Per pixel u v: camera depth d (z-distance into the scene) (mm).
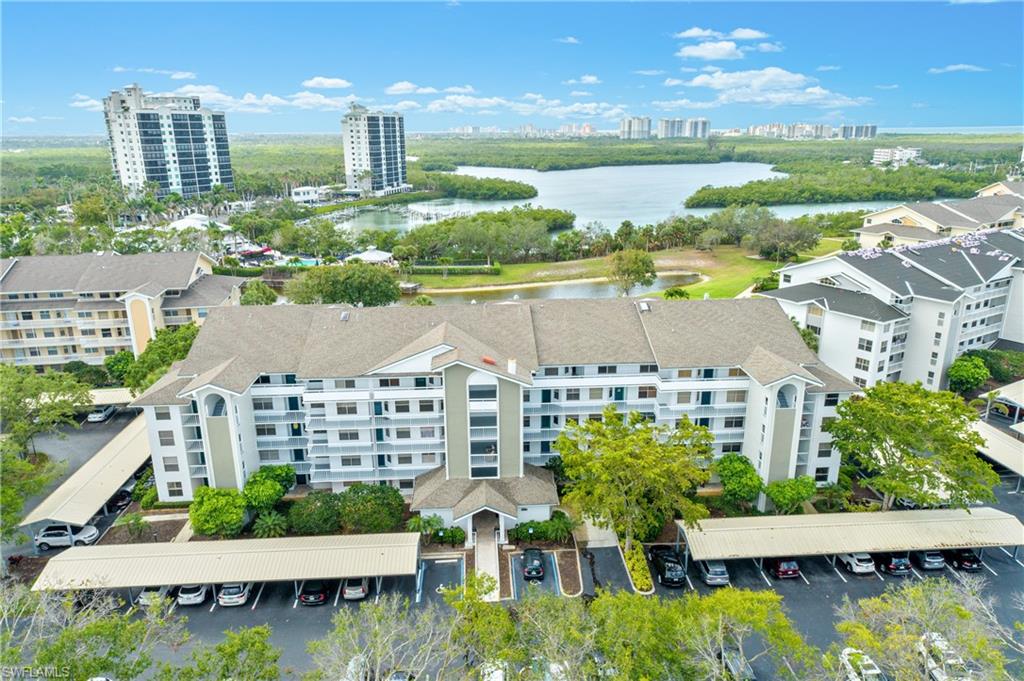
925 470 56531
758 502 63125
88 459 75562
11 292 95562
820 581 54188
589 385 64750
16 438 69312
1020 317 95562
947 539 54219
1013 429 72625
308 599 51250
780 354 65625
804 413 63938
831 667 38469
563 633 37406
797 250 176750
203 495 58844
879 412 58281
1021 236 107438
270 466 64125
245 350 65562
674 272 168250
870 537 54312
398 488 65750
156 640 39406
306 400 61812
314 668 44812
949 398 59500
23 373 77312
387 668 42156
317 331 66750
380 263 168375
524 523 59406
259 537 58344
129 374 82875
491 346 64875
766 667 44594
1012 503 64688
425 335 65562
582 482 56781
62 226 172000
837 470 65750
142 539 59781
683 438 57125
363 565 51219
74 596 45875
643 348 65875
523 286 157875
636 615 38781
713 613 39188
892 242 139500
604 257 185000
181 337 85000
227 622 49500
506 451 61062
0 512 54594
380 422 62812
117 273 100750
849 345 84062
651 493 55656
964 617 38219
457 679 39781
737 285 146125
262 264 173125
